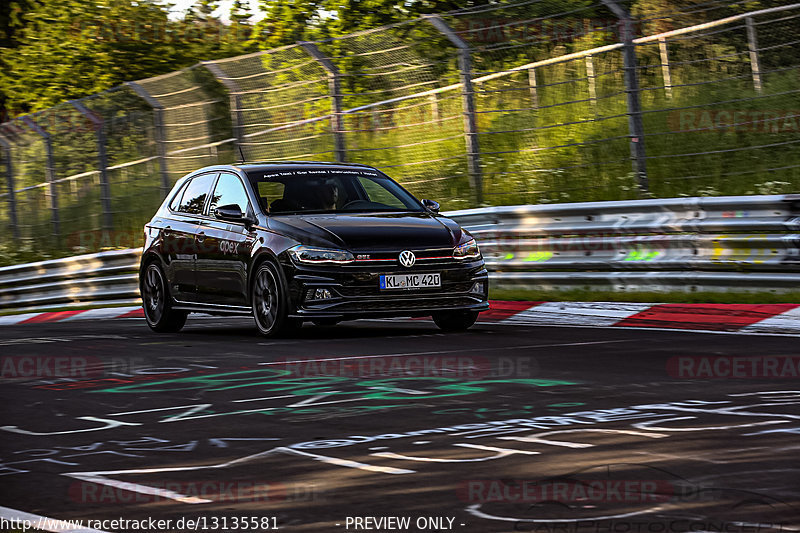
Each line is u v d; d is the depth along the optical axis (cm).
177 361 1517
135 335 1973
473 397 1136
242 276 1828
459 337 1695
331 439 950
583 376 1252
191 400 1187
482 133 2820
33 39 5616
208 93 3450
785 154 2716
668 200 2139
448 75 3011
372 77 3266
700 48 2981
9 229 4134
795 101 2747
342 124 2969
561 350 1488
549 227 2331
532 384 1205
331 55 2978
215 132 3622
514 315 2027
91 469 873
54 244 3912
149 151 3725
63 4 5588
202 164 3588
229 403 1156
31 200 4078
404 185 3316
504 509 704
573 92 3269
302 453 898
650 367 1305
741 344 1484
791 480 753
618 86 3186
